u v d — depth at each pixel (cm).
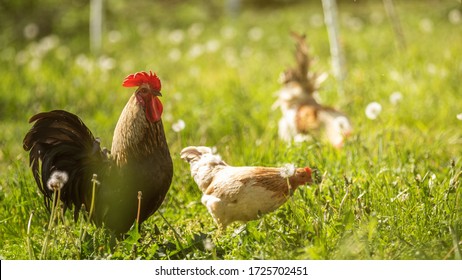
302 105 1057
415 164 845
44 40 2392
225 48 2234
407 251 620
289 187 659
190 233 716
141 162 652
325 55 1983
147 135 652
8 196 803
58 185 677
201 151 738
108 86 1628
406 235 659
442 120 1178
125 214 664
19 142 1153
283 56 2019
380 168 827
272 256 625
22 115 1405
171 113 1194
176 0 3225
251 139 1030
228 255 649
